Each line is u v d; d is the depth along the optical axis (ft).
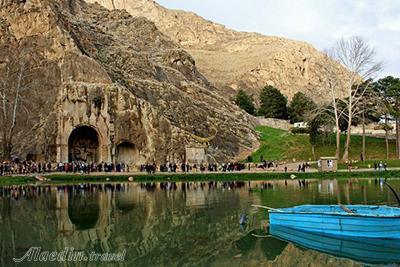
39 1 359.25
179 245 94.79
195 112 412.77
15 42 346.13
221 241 98.78
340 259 87.30
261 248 93.66
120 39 489.26
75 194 183.83
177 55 522.88
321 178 259.80
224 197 171.83
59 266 79.05
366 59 331.77
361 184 221.25
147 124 337.52
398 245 97.81
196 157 346.95
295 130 454.81
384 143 394.93
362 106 353.51
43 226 112.68
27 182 232.32
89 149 328.08
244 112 494.18
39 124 315.17
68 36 352.28
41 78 334.65
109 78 343.05
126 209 141.49
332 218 106.83
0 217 125.59
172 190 200.13
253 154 405.18
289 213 112.98
